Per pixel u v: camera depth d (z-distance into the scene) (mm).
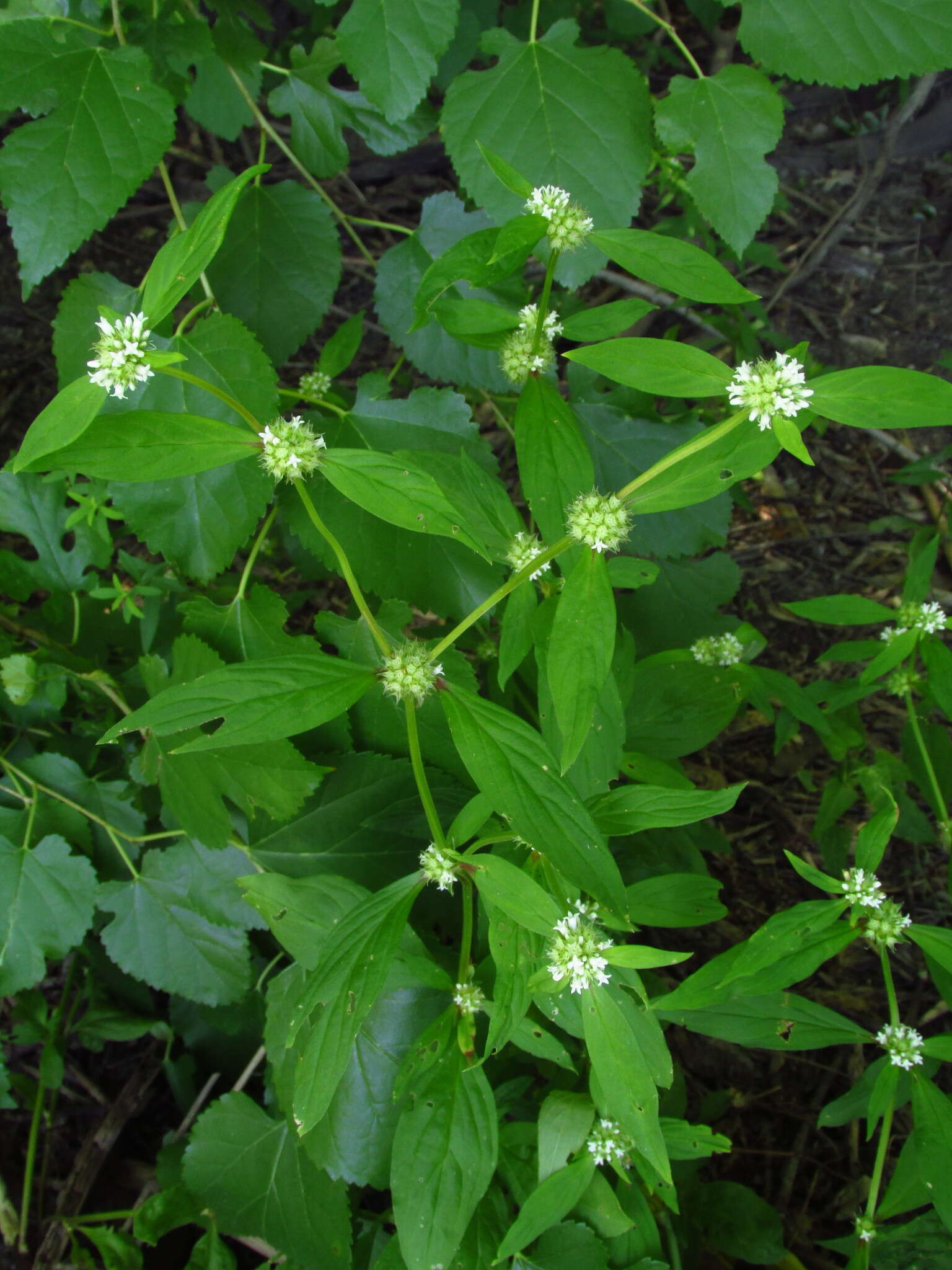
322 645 386
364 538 371
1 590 410
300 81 416
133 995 466
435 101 689
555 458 299
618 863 421
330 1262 366
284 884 310
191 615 368
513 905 261
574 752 247
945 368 804
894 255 888
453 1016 296
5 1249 426
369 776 371
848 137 962
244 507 347
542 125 357
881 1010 542
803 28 347
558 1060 300
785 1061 526
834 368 711
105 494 406
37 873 366
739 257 365
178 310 549
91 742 438
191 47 376
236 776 346
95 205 319
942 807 429
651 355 257
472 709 266
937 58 342
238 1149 383
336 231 418
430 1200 279
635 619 520
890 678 453
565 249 293
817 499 765
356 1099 356
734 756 637
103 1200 451
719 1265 436
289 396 399
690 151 366
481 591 377
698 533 467
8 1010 487
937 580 709
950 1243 334
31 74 321
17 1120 471
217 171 423
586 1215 321
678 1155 318
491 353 413
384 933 267
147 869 384
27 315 793
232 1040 458
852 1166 493
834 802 485
